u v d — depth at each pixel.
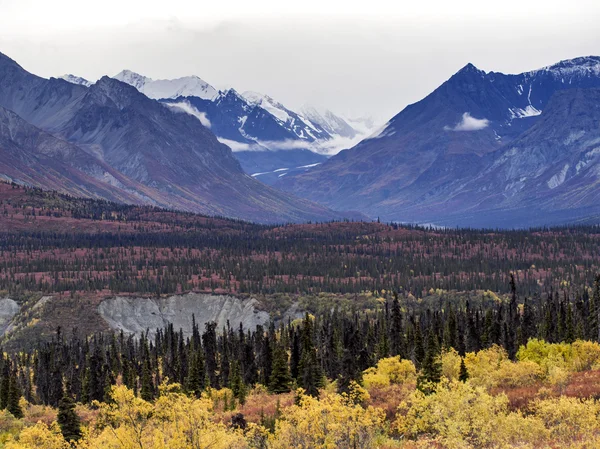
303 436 69.88
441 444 70.12
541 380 102.69
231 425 84.00
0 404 138.12
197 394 129.25
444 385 80.44
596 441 61.84
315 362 117.69
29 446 79.44
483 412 71.62
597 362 113.00
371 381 111.69
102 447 64.81
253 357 160.00
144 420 65.19
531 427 68.31
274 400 118.38
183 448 63.72
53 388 155.25
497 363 120.69
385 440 72.62
